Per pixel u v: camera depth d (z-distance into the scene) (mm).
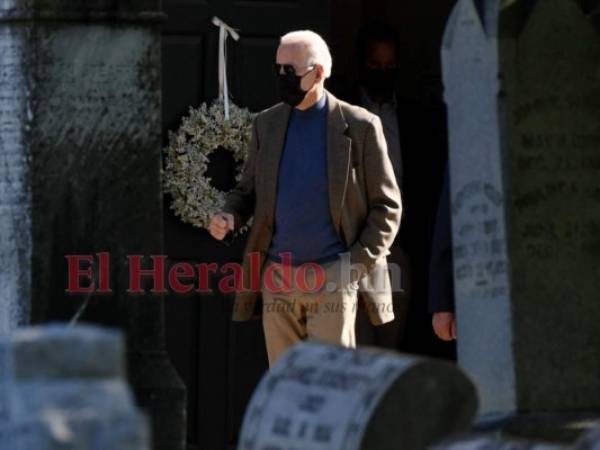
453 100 17953
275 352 20828
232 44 24266
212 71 24188
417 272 23984
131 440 11430
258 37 24375
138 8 19406
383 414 14320
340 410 14352
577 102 17656
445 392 14508
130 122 19406
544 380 17578
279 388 14695
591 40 17672
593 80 17688
